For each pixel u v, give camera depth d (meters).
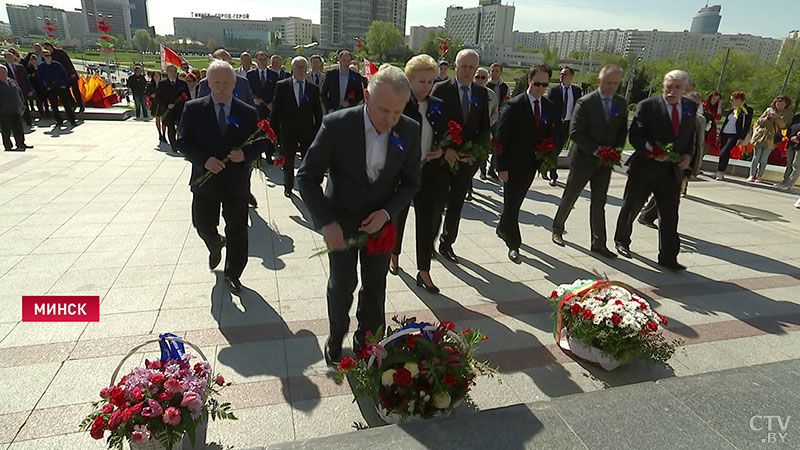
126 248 4.73
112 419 2.00
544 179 9.09
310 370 2.97
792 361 2.94
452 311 3.85
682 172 4.70
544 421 2.34
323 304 3.79
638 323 2.92
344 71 7.92
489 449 2.15
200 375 2.30
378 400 2.43
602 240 5.20
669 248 4.87
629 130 4.96
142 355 3.02
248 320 3.51
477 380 2.96
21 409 2.53
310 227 5.67
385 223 2.58
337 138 2.51
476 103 4.14
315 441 2.19
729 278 4.76
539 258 5.09
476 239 5.61
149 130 12.48
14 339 3.14
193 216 3.87
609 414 2.39
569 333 3.20
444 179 3.89
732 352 3.41
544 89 4.62
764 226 6.64
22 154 8.95
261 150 3.84
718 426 2.32
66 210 5.82
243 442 2.39
